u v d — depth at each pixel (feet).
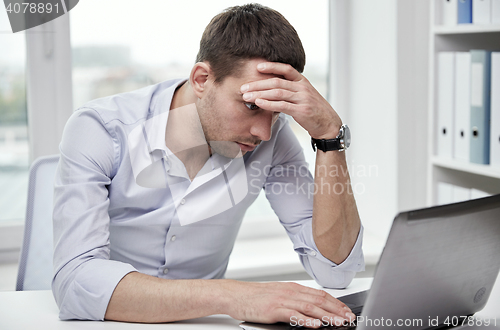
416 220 2.16
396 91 6.24
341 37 7.18
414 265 2.25
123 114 3.64
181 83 3.86
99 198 3.22
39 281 4.00
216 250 3.90
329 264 3.48
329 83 7.35
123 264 2.92
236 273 5.73
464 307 2.68
